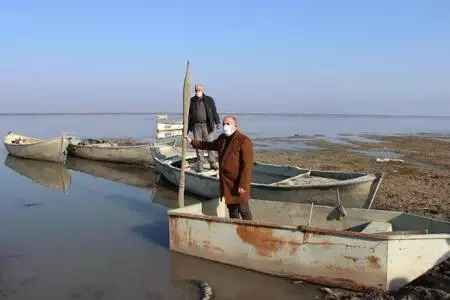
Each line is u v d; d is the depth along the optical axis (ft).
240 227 21.86
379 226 23.27
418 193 39.52
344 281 19.30
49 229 30.22
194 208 26.37
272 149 89.15
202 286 20.29
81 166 63.36
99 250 25.68
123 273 22.20
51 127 218.18
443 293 18.04
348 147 95.20
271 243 21.02
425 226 22.53
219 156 23.93
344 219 25.44
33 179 51.93
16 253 25.34
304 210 26.66
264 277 21.12
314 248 19.92
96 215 34.12
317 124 299.38
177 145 63.77
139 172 57.77
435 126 294.46
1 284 20.95
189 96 26.22
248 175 23.08
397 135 154.71
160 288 20.40
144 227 30.58
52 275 22.06
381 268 18.42
